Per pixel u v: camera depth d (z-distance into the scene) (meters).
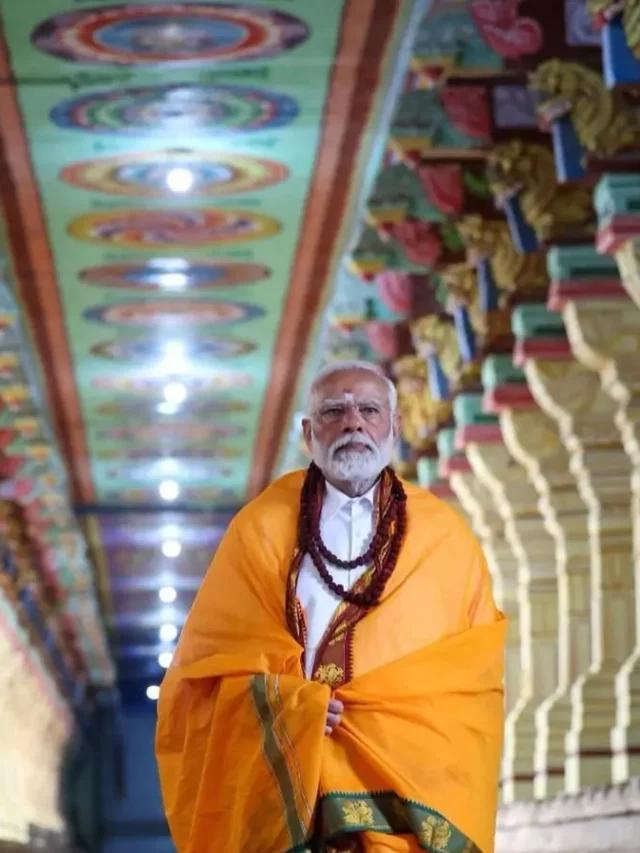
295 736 6.04
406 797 6.02
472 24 12.56
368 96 13.99
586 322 13.52
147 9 12.31
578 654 15.33
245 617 6.34
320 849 6.10
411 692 6.12
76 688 42.94
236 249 17.78
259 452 26.84
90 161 15.42
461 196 15.26
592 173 12.30
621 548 14.27
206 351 21.50
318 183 15.91
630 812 11.49
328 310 19.48
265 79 13.68
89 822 48.66
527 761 15.66
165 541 31.70
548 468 15.86
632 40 10.68
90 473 27.97
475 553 6.50
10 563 28.94
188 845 6.23
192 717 6.32
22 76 13.57
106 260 18.11
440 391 18.48
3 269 18.27
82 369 22.14
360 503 6.46
